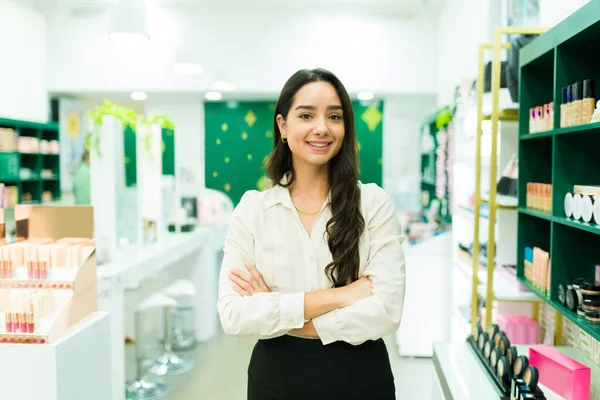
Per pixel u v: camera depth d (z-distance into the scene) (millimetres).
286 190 1452
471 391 1802
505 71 2760
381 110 7148
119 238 3467
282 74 6125
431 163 5922
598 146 1869
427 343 4023
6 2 5270
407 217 6363
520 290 2576
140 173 3713
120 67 6156
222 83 5727
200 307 4477
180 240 4062
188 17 6121
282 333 1314
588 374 1676
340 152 1405
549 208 2047
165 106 7344
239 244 1442
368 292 1344
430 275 4000
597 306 1644
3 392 1855
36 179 6215
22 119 5625
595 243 1903
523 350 2145
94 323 2102
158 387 3412
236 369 3773
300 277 1396
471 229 3596
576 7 2221
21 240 2123
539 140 2260
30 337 1853
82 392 2025
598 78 1859
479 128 2803
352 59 6094
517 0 3367
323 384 1318
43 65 6016
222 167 7371
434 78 6070
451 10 5277
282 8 6082
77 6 6062
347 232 1362
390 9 6008
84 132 7375
